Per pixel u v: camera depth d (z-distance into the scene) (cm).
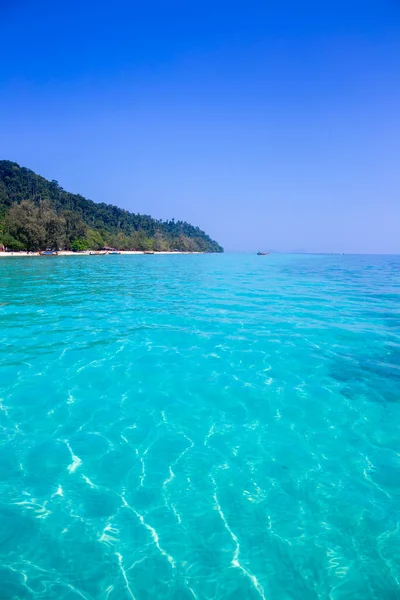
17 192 15050
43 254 7900
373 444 543
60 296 1939
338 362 883
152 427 583
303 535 377
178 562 346
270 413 632
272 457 508
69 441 540
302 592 319
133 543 365
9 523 387
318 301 1850
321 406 658
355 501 425
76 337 1080
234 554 355
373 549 361
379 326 1259
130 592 317
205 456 509
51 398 676
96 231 12038
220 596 314
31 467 478
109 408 643
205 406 655
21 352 932
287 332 1167
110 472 471
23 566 340
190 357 909
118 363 860
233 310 1563
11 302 1702
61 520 392
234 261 8250
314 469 484
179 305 1691
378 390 726
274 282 2988
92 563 344
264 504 419
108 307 1616
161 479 460
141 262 6888
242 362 877
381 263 7400
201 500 425
